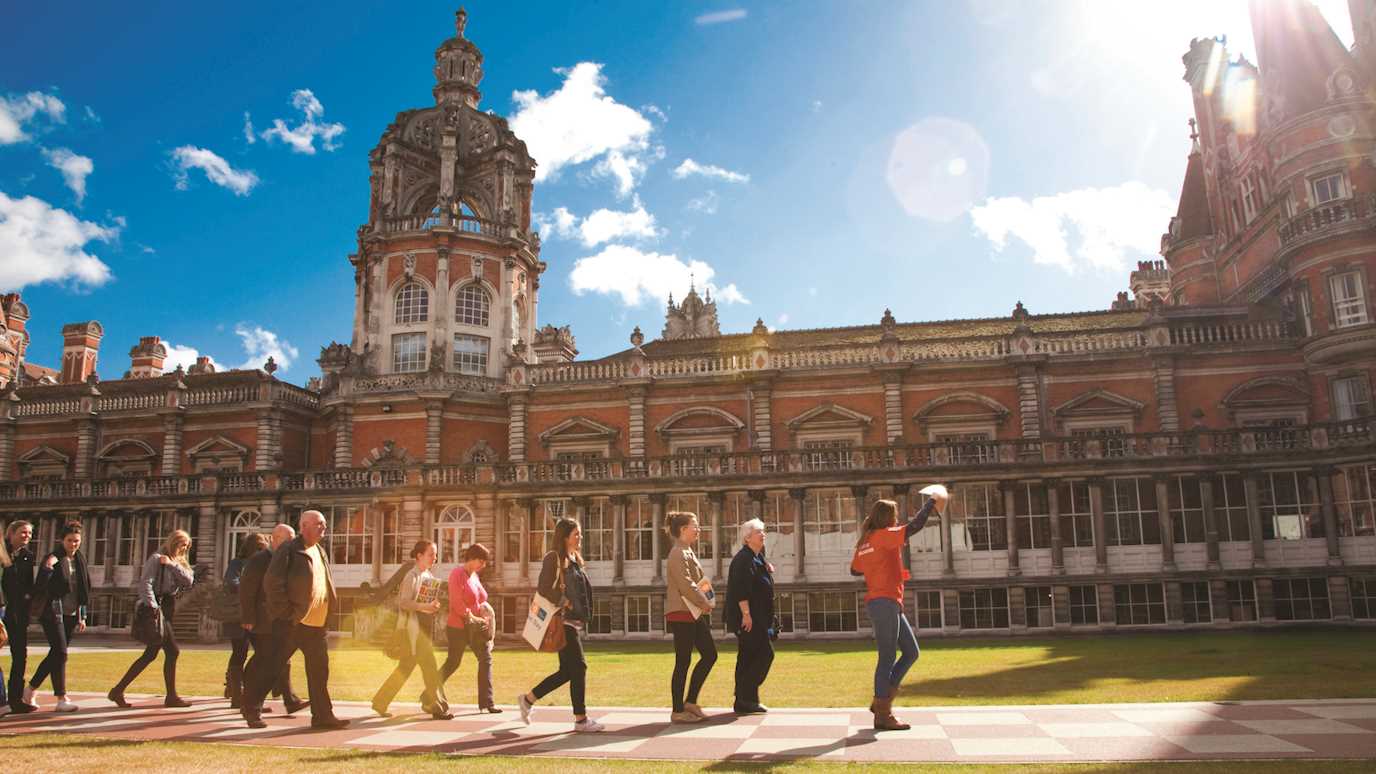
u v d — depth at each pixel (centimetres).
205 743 973
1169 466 3334
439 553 3869
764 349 4066
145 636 1279
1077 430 3775
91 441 4778
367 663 2286
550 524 3803
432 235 4669
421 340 4634
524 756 869
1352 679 1395
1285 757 791
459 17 5366
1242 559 3284
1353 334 3362
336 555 3962
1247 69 4556
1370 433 3173
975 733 957
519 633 3672
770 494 3634
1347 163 3584
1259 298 4125
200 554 4069
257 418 4556
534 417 4328
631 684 1644
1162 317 3769
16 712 1238
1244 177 4459
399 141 4894
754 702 1145
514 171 5122
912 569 3472
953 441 3472
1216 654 2003
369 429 4459
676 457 3684
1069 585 3362
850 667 1933
